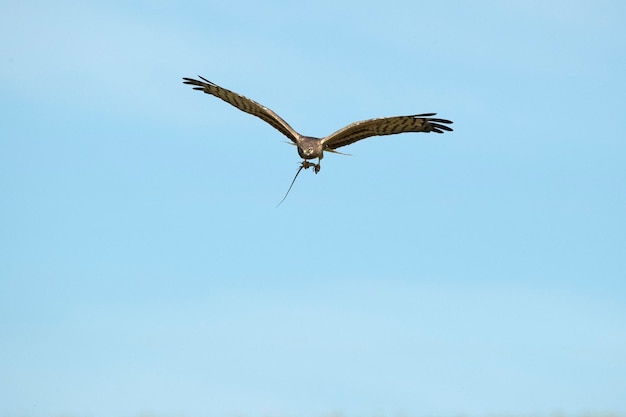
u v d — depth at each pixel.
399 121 36.25
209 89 36.75
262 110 36.38
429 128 36.38
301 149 35.91
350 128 36.19
